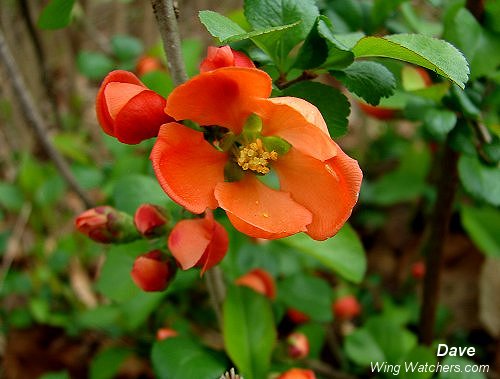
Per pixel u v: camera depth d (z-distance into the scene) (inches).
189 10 14.9
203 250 5.6
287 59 6.0
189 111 5.1
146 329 10.4
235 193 5.4
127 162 9.9
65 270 11.8
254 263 9.0
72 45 14.7
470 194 7.1
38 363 11.5
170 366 6.9
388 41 5.0
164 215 6.2
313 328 9.1
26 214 11.5
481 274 11.4
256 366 7.2
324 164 5.1
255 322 7.3
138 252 7.6
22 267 12.6
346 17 8.0
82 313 10.1
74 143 11.8
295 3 5.7
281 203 5.4
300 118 5.1
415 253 12.1
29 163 11.4
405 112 7.2
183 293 10.2
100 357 9.7
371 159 13.9
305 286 9.0
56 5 6.1
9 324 11.5
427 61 4.9
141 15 15.4
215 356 7.2
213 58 5.1
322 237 5.2
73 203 13.7
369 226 13.3
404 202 13.6
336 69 5.7
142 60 9.9
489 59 7.1
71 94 14.5
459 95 6.9
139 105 5.2
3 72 13.3
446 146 7.7
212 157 5.4
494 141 7.1
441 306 10.6
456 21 7.0
